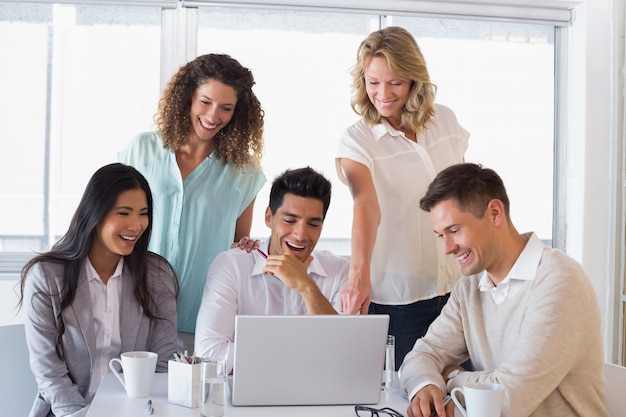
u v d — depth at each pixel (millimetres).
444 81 3854
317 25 3752
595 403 1847
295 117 3754
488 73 3887
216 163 2723
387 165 2654
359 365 1796
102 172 2273
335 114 3781
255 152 2777
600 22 3838
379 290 2699
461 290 2076
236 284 2365
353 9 3730
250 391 1771
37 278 2232
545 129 3951
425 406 1771
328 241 3793
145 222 2301
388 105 2605
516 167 3932
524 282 1893
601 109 3854
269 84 3732
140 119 3652
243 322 1736
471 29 3855
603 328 3844
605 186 3865
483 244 1878
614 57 3789
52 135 3623
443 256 2697
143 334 2336
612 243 3789
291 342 1759
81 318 2232
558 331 1767
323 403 1800
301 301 2367
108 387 1945
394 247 2670
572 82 3930
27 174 3623
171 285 2406
